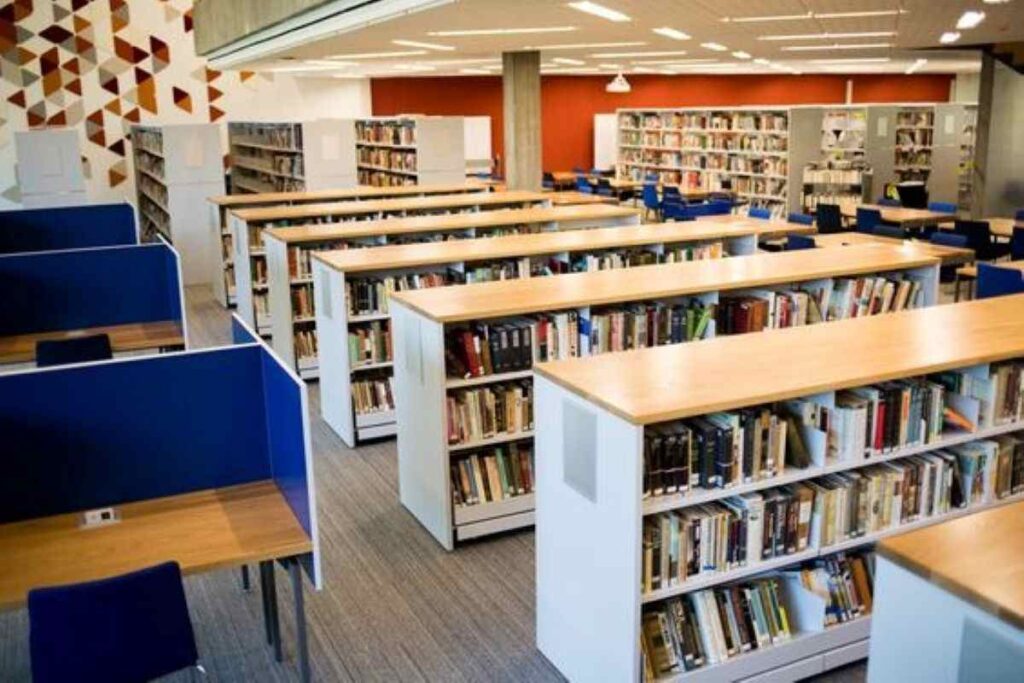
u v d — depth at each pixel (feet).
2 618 13.12
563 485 10.77
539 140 39.04
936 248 25.80
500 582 13.96
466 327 15.35
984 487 12.06
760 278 16.83
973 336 12.41
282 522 10.68
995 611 5.65
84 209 28.22
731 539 10.32
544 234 22.88
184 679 11.55
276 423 11.35
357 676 11.59
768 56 48.06
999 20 28.71
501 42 32.83
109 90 51.31
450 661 11.87
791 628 11.03
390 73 57.98
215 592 13.75
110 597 8.36
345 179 41.57
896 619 6.44
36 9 48.70
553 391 10.75
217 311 34.19
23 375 10.62
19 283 19.24
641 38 32.63
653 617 10.07
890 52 46.50
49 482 10.93
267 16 29.94
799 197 47.14
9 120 49.03
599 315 15.90
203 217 40.29
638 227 23.84
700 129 53.47
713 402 9.66
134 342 18.51
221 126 54.80
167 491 11.53
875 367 10.90
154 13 51.70
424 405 15.15
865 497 11.13
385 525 16.03
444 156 40.45
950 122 51.44
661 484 10.07
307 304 24.27
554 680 11.39
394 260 19.38
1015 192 44.39
